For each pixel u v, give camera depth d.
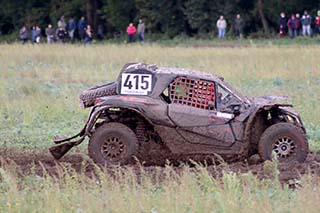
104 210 20.31
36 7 150.88
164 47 100.25
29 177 24.81
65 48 93.44
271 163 27.02
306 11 125.06
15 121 41.88
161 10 140.38
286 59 74.25
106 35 147.62
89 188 22.95
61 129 39.78
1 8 150.75
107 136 28.98
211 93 29.44
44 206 20.78
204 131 29.23
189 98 29.41
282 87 57.84
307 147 29.12
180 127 29.22
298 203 20.89
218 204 20.69
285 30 125.62
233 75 64.75
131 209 20.38
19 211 20.41
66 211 20.58
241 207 20.33
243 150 29.25
